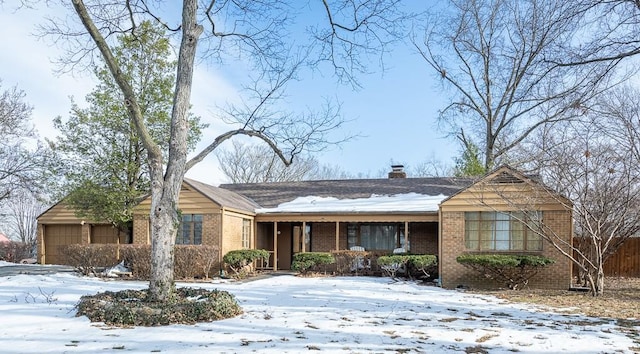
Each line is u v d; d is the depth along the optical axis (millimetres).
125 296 9516
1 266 21672
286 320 8602
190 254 16516
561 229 15398
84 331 7398
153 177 9531
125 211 18297
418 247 19781
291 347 6504
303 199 21953
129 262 16906
